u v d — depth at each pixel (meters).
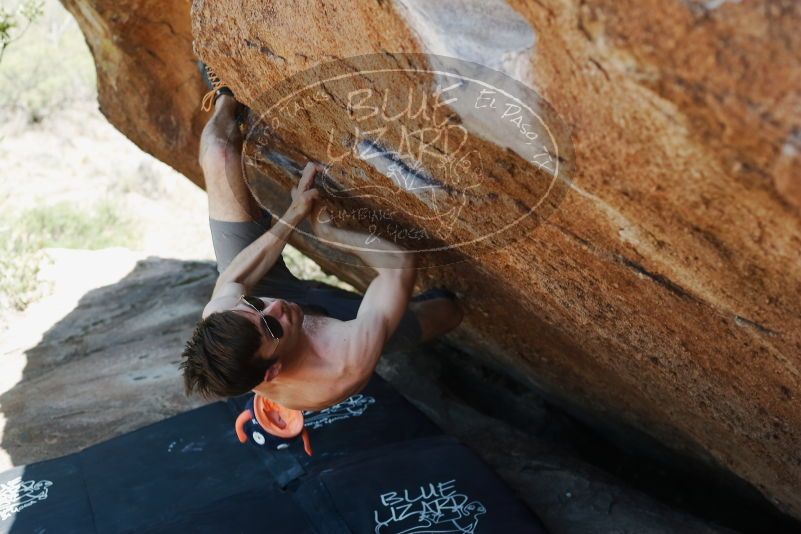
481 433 3.87
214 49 2.07
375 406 3.56
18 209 8.88
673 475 4.57
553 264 2.11
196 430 3.48
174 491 3.09
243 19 1.90
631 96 1.25
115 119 4.30
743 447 2.71
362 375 2.55
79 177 10.19
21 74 11.61
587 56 1.25
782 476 2.68
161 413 3.92
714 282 1.68
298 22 1.75
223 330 2.17
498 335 3.89
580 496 3.33
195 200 10.17
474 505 2.84
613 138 1.37
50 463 3.32
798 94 1.05
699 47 1.10
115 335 4.88
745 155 1.18
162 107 3.98
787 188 1.18
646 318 2.12
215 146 2.53
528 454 3.65
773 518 4.06
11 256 5.88
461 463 3.05
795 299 1.56
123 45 3.63
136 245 8.66
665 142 1.28
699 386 2.42
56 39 12.82
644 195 1.48
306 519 2.86
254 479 3.12
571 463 3.60
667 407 3.00
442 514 2.80
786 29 1.02
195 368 2.23
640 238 1.68
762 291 1.61
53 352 4.75
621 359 2.68
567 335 2.91
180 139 4.11
